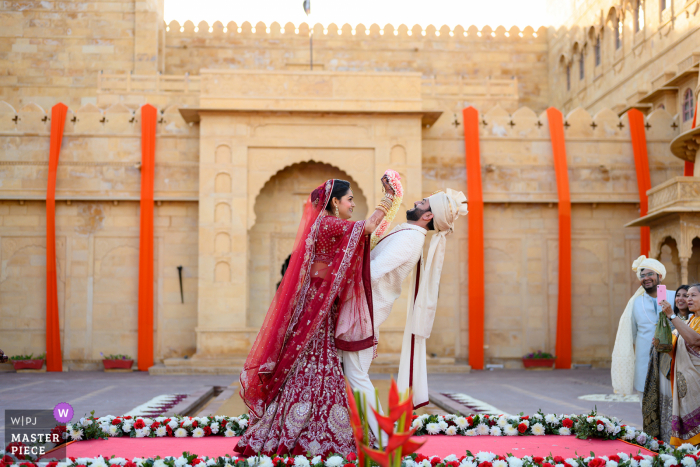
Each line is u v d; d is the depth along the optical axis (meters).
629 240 14.55
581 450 3.83
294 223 14.51
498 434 4.30
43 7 20.59
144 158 14.05
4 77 20.33
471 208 14.17
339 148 13.83
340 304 3.48
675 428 4.31
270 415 3.39
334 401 3.32
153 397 8.83
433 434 4.33
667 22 15.60
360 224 3.52
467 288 14.27
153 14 20.69
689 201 10.62
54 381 11.41
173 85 18.20
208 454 3.59
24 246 13.95
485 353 14.24
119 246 14.09
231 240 13.53
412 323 3.82
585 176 14.59
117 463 3.13
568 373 13.04
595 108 19.72
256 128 13.77
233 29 22.00
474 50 22.88
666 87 14.73
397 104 13.79
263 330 3.62
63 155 14.10
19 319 13.77
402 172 13.81
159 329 13.93
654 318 5.39
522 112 14.77
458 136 14.68
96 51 20.53
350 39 22.39
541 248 14.53
